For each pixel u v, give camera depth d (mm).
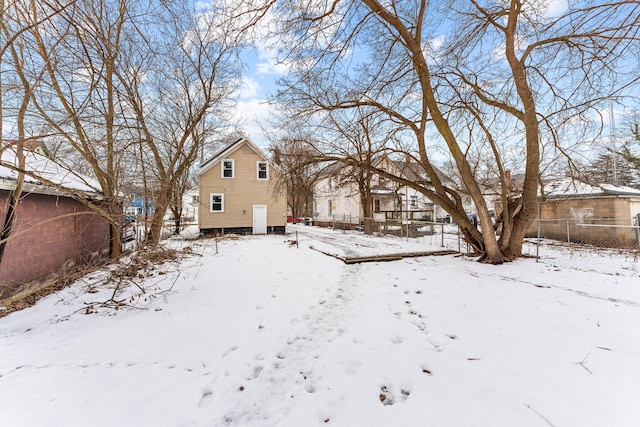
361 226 20297
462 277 6113
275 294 5250
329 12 5219
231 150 17125
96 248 8766
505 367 2586
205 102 11461
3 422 2020
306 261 8492
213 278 6453
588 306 4164
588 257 8391
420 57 6867
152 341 3379
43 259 6082
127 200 5918
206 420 2123
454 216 8734
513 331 3355
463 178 7707
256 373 2791
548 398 2127
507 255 8062
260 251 10477
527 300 4484
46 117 4645
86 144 5590
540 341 3072
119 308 4543
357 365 2783
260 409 2260
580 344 2979
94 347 3217
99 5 5375
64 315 4281
